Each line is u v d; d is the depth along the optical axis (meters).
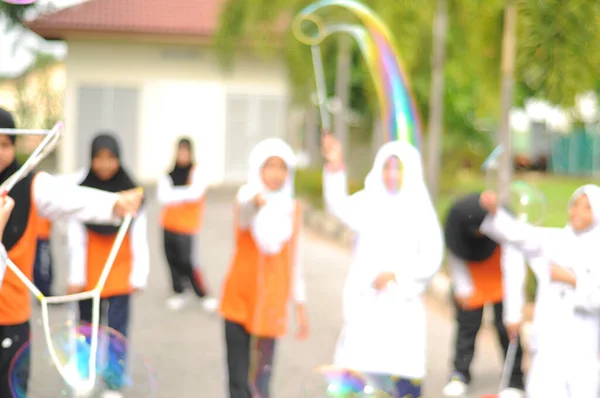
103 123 27.91
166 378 7.44
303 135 28.84
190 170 10.18
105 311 6.75
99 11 27.17
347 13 16.72
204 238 16.58
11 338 5.04
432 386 7.45
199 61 28.14
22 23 16.98
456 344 7.35
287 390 7.17
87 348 4.95
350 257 14.95
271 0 19.20
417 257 5.66
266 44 20.06
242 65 28.31
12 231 4.96
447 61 18.80
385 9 15.12
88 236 6.57
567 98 11.23
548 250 5.77
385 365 5.52
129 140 28.09
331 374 5.23
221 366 7.89
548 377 5.68
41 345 7.02
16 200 4.98
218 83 28.30
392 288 5.59
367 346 5.58
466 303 7.14
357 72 25.80
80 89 27.73
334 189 5.99
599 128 39.59
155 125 28.16
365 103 26.91
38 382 5.99
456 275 7.14
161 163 28.33
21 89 27.97
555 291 5.73
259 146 5.79
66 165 27.77
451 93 25.72
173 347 8.53
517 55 11.30
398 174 5.77
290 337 9.10
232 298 5.81
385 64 8.42
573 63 11.05
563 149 43.97
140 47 27.86
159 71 28.02
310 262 14.24
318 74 7.68
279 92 28.58
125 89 27.94
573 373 5.63
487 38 12.20
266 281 5.73
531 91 12.32
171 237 10.19
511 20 11.28
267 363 5.79
